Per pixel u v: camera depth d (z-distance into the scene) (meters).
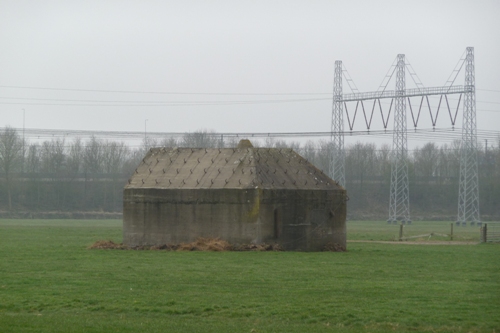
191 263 119.50
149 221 150.88
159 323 74.06
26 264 117.94
